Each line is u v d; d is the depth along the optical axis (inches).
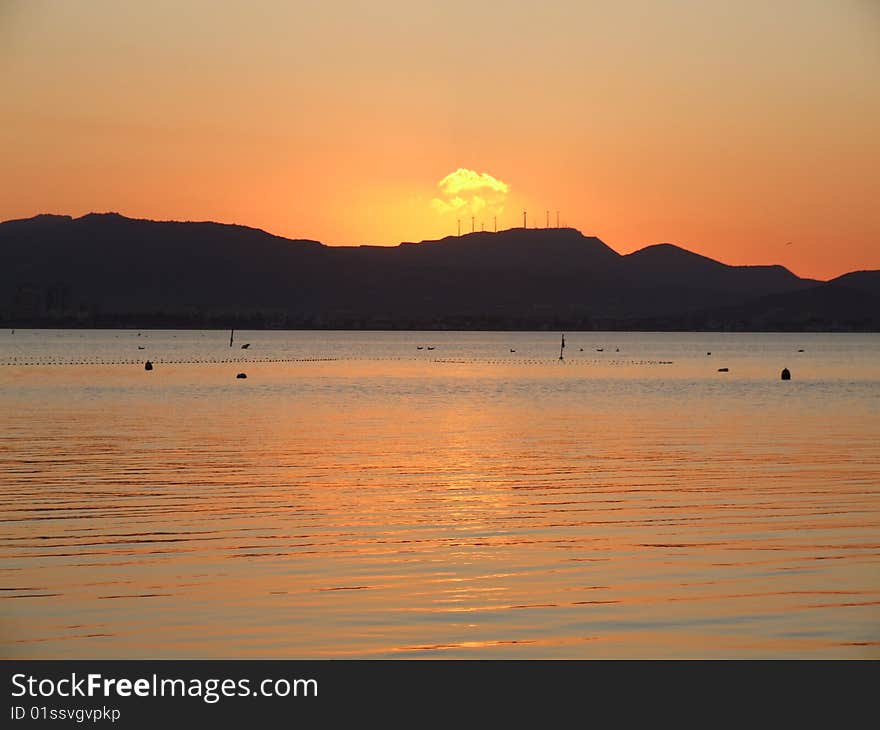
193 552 922.7
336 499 1178.0
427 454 1590.8
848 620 746.2
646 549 938.7
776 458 1545.3
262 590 807.1
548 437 1860.2
